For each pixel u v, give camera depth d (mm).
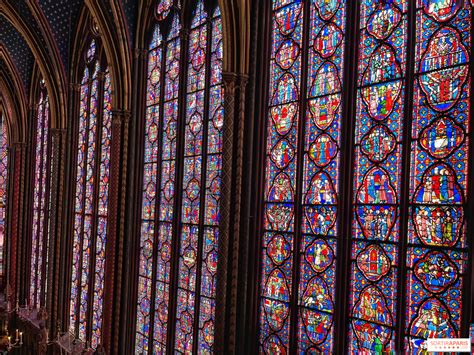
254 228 9766
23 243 22922
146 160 13859
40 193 21734
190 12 12422
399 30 7699
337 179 8367
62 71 17922
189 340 11531
